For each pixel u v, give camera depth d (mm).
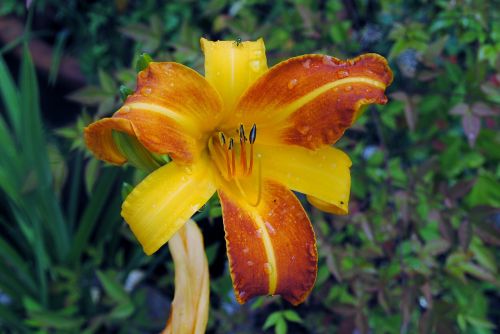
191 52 347
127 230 364
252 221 217
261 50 223
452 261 330
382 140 356
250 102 216
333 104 212
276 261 211
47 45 597
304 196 370
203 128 220
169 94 201
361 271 330
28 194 354
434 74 347
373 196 355
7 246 378
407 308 312
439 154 395
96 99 338
